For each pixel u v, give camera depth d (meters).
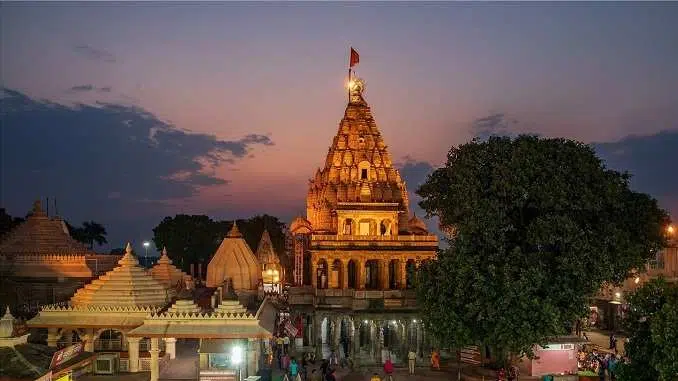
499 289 52.19
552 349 57.41
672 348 38.53
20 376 36.00
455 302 53.94
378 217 78.50
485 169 58.62
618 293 82.44
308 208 88.50
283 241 145.25
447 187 65.12
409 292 70.38
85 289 59.53
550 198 54.56
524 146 57.50
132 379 52.03
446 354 68.75
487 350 64.12
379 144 85.88
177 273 82.12
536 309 50.94
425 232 84.94
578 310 52.81
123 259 59.81
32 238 80.44
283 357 59.75
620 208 59.62
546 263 54.09
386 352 67.38
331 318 69.88
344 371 62.97
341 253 74.38
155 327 50.44
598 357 57.69
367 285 79.25
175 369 54.53
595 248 53.62
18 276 76.94
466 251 54.91
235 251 83.00
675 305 39.59
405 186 87.12
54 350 40.00
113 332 58.81
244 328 50.50
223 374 47.84
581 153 58.31
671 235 77.69
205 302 66.44
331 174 84.69
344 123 87.31
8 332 38.03
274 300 81.31
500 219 55.41
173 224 145.75
